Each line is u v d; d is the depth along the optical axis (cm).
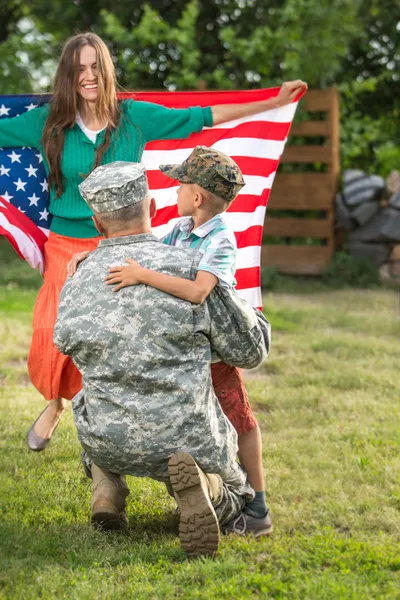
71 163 514
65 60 507
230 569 385
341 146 1667
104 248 406
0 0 1969
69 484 510
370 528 451
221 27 1686
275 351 901
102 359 391
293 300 1261
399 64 1914
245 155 558
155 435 390
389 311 1156
